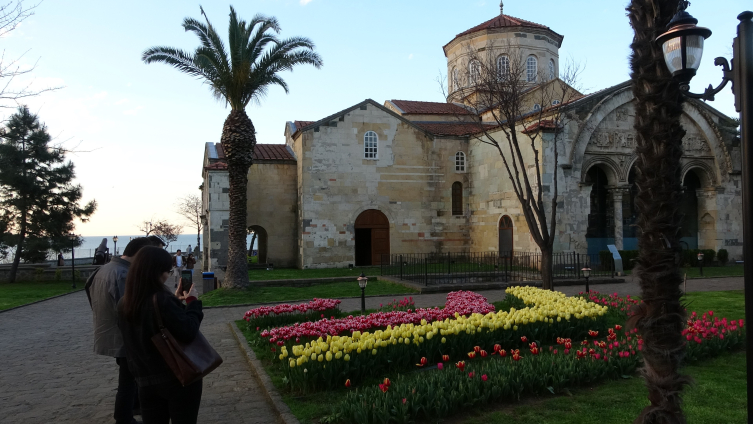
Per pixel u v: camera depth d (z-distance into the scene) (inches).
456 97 1363.2
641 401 255.8
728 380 288.7
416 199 1215.6
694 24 183.0
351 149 1175.6
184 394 170.6
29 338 492.7
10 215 1160.8
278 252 1223.5
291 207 1237.1
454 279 853.2
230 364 371.2
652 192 194.1
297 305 507.8
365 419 224.7
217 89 780.0
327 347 303.1
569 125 981.2
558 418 237.1
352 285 818.8
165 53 757.3
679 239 194.4
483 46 1270.9
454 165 1240.8
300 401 275.1
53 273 1184.8
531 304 500.7
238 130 761.6
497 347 332.5
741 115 164.4
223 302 681.6
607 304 504.1
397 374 308.8
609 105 1021.8
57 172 1173.7
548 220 944.9
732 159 1138.0
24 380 343.3
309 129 1148.5
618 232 1031.0
